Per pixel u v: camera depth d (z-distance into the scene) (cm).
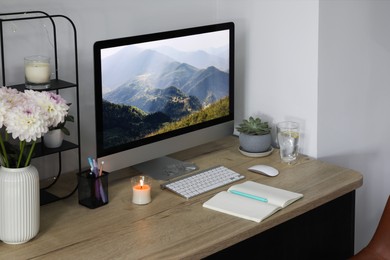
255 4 329
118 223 262
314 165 313
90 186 271
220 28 314
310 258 302
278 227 287
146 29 323
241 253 277
